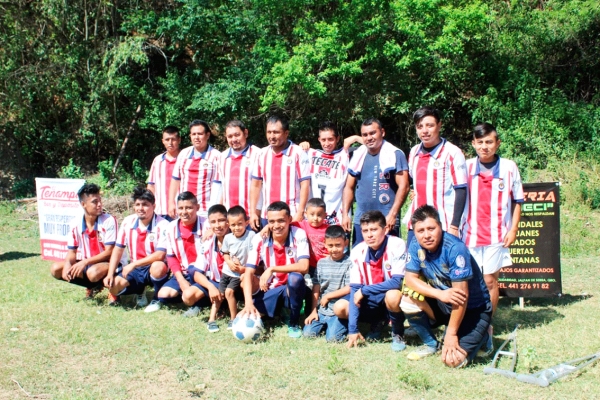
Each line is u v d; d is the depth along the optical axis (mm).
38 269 7863
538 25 14148
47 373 4312
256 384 4043
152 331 5176
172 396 3906
